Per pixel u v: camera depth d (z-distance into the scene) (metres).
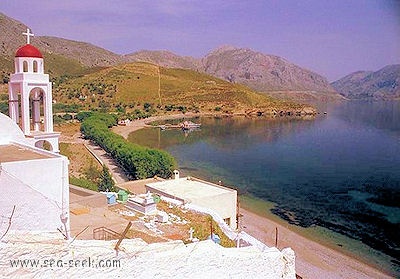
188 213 23.88
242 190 57.81
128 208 23.77
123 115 148.62
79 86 180.50
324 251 35.47
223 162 79.88
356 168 75.81
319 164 79.25
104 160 68.31
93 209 22.31
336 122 171.12
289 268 12.59
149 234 18.83
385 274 31.22
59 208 14.73
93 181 43.59
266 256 12.05
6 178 13.57
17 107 25.77
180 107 175.00
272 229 40.59
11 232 10.86
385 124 164.88
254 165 77.31
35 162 14.47
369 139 117.69
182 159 82.38
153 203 23.34
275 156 87.75
